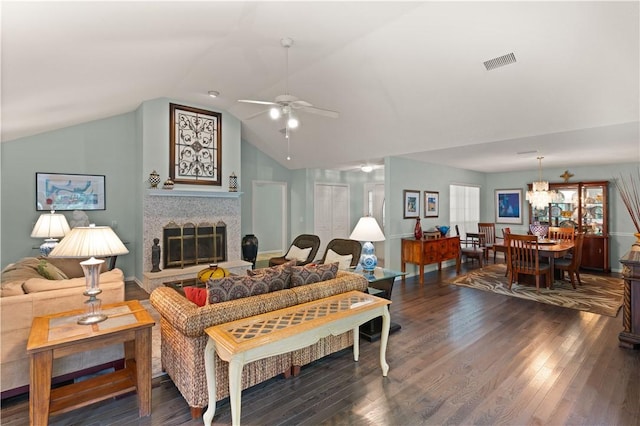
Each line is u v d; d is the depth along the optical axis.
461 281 5.78
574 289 5.18
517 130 4.23
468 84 3.62
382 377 2.56
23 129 4.27
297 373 2.61
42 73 2.74
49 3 1.75
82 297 2.38
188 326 2.00
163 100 5.18
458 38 3.03
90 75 3.17
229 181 5.89
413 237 6.39
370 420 2.05
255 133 6.62
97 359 2.47
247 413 2.13
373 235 3.78
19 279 2.48
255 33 3.00
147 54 3.04
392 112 4.55
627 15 2.42
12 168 4.68
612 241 6.70
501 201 8.49
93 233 2.16
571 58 2.93
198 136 5.52
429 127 4.65
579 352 2.97
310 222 7.90
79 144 5.15
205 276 3.79
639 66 2.81
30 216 4.80
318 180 8.07
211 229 5.73
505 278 5.99
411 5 2.70
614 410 2.12
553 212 7.39
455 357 2.89
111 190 5.43
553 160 6.38
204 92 4.91
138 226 5.35
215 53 3.44
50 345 1.78
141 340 2.06
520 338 3.29
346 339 2.88
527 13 2.62
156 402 2.25
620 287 5.29
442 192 7.22
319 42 3.27
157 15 2.30
